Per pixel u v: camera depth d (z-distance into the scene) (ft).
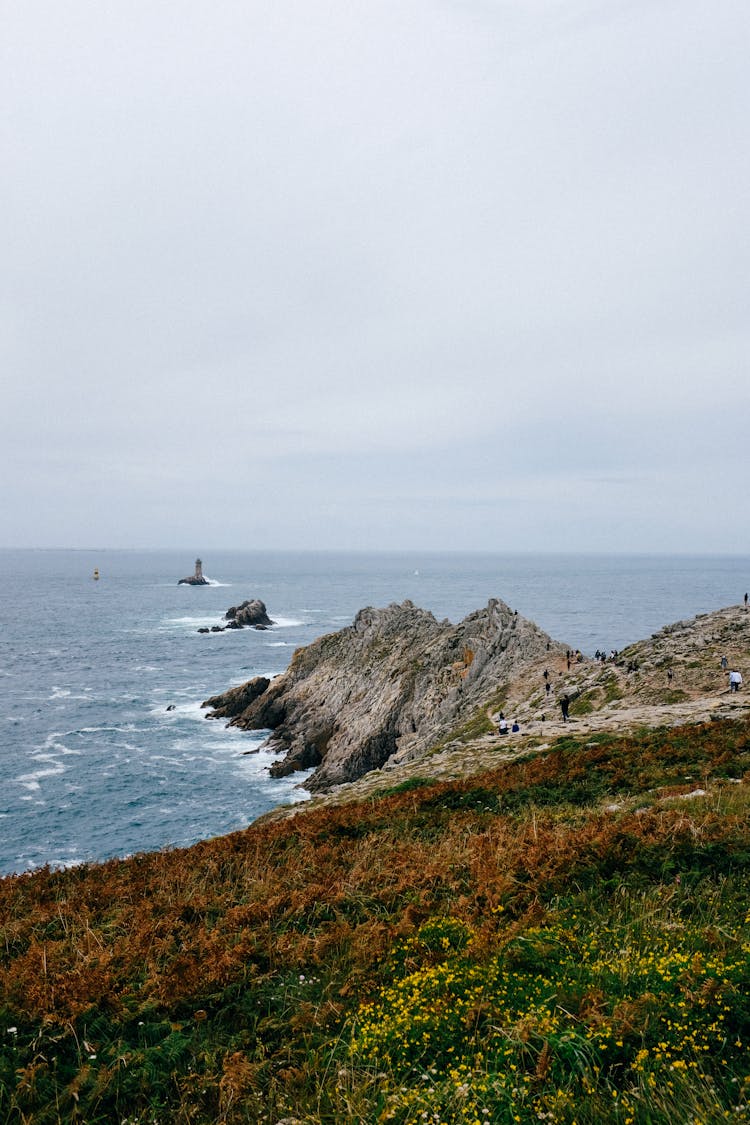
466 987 24.62
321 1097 20.80
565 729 108.68
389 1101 19.24
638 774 61.05
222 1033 25.52
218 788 195.42
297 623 644.69
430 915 32.14
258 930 32.83
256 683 281.74
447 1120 18.45
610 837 36.68
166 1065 23.84
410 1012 23.77
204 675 368.07
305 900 35.63
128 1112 22.03
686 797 48.03
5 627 576.61
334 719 231.91
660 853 34.83
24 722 263.90
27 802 180.55
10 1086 22.70
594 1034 20.01
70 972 28.99
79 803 180.86
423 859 41.06
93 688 330.54
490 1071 19.79
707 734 72.79
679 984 21.74
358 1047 22.54
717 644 159.43
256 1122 20.83
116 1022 25.94
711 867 33.01
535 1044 20.68
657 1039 19.86
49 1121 21.53
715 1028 19.31
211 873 44.32
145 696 313.73
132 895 41.39
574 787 60.08
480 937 27.35
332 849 46.96
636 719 103.96
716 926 26.61
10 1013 26.68
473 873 36.68
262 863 45.29
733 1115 16.35
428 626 258.57
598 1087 18.63
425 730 192.34
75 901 40.47
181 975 28.43
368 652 258.78
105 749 230.68
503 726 131.54
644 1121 16.78
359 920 34.17
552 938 26.84
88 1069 23.16
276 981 28.73
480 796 61.46
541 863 35.58
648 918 28.27
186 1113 21.36
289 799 187.83
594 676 165.37
